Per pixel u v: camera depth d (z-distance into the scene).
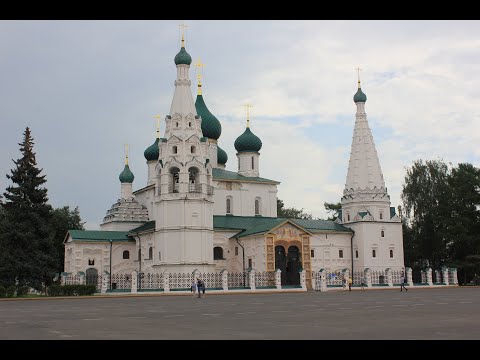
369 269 93.56
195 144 89.31
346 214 104.62
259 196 104.62
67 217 121.75
